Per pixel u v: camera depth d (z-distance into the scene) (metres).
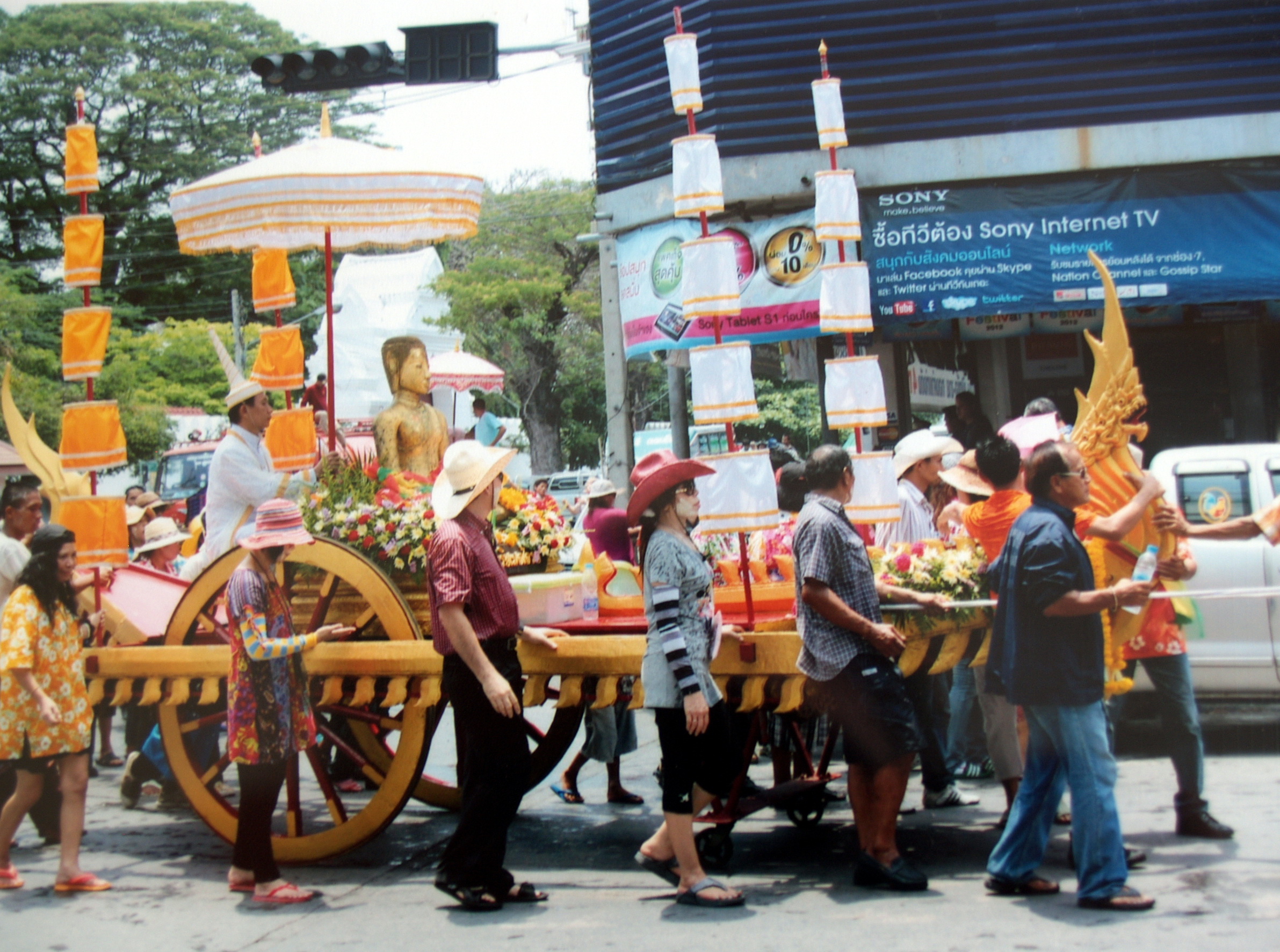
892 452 6.11
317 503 6.16
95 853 6.27
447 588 4.96
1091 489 5.48
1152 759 6.79
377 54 12.23
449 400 12.95
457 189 6.77
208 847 6.39
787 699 5.16
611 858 5.94
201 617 6.08
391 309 25.89
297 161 6.49
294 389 7.18
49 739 5.46
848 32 11.71
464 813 5.08
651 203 12.66
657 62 12.47
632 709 5.63
